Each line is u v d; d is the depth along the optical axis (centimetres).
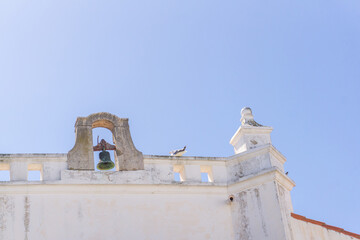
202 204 2114
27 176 1977
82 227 1950
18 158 1989
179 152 2222
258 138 2288
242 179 2148
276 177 2109
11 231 1877
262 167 2162
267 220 2059
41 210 1933
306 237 2092
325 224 2122
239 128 2289
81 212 1970
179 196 2102
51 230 1916
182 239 2036
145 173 2095
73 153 2058
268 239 2033
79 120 2136
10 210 1903
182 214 2075
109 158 2112
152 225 2025
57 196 1970
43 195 1958
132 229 1998
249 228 2078
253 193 2119
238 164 2203
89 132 2123
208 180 2217
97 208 1994
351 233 2095
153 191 2077
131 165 2098
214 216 2105
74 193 1991
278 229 2027
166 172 2128
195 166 2178
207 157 2198
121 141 2141
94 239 1945
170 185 2100
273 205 2069
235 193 2152
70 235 1928
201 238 2056
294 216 2112
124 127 2181
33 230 1898
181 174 2200
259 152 2189
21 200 1927
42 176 1994
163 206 2067
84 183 2009
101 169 2114
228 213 2125
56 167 2020
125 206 2025
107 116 2181
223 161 2209
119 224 1992
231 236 2088
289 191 2208
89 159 2064
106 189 2028
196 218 2083
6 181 1934
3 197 1912
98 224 1970
